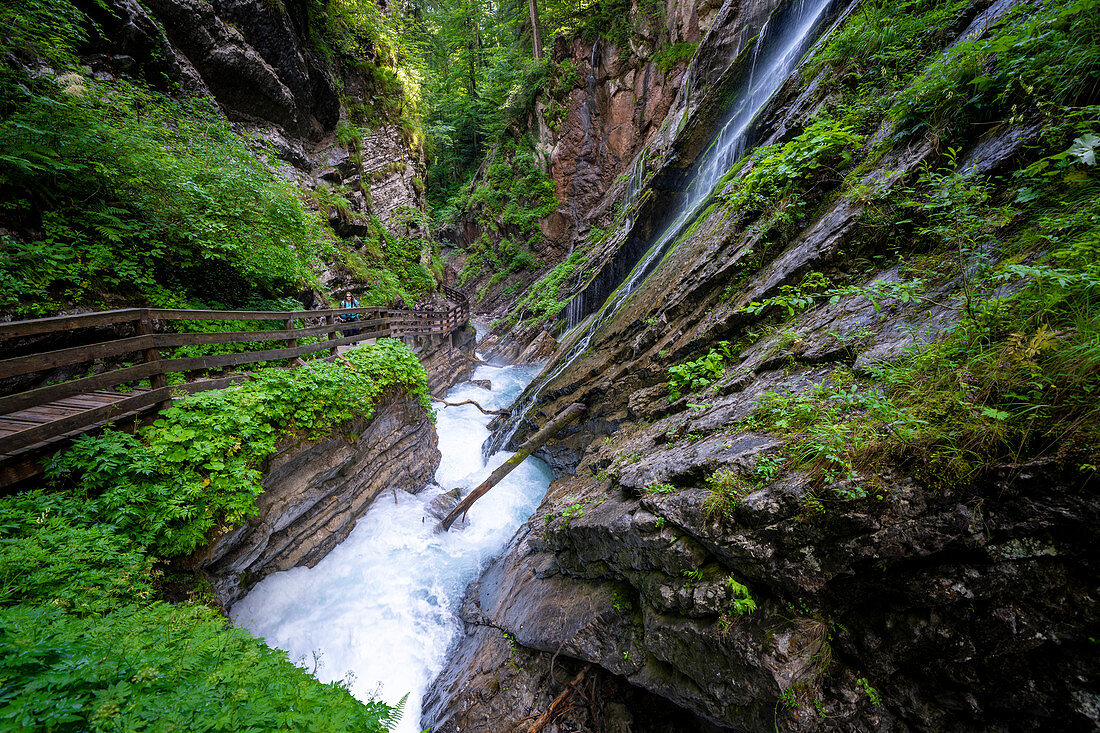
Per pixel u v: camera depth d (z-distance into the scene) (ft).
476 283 107.86
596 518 14.56
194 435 14.30
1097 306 7.53
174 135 26.37
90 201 20.12
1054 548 7.03
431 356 47.80
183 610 9.88
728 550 9.82
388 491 24.80
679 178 47.37
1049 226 9.32
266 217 27.91
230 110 41.32
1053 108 11.25
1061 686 6.97
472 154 125.70
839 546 8.52
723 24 48.91
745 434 12.16
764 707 9.14
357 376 22.33
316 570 19.11
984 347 8.59
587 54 83.61
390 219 63.41
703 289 22.66
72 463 11.77
